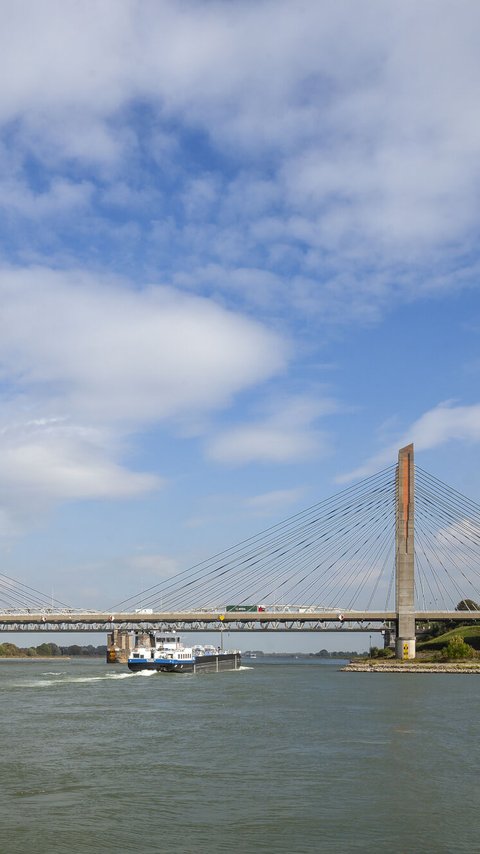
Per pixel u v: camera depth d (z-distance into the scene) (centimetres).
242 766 5288
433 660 19362
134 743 6253
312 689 11994
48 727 7225
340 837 3738
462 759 5566
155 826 3881
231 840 3681
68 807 4209
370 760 5519
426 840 3706
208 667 18675
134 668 17675
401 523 19650
